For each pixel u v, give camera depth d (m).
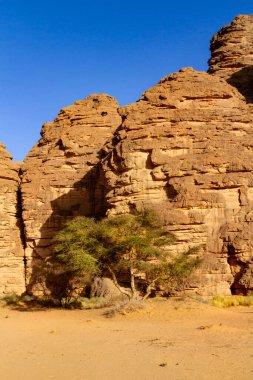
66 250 26.80
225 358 12.03
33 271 39.81
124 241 25.27
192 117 34.12
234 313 22.97
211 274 29.33
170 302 25.61
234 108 35.53
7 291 39.72
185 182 31.70
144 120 34.41
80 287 34.16
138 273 30.33
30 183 42.44
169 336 16.05
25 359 12.60
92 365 11.71
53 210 41.41
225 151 32.78
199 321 20.47
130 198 32.97
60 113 49.78
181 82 36.03
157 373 10.71
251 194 31.55
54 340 15.89
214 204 30.97
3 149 46.03
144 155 33.44
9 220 42.09
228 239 29.95
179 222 30.62
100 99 49.69
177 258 26.59
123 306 24.27
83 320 22.33
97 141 45.41
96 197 41.75
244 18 57.97
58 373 10.96
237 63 55.06
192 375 10.45
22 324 21.45
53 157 44.50
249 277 28.58
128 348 13.86
